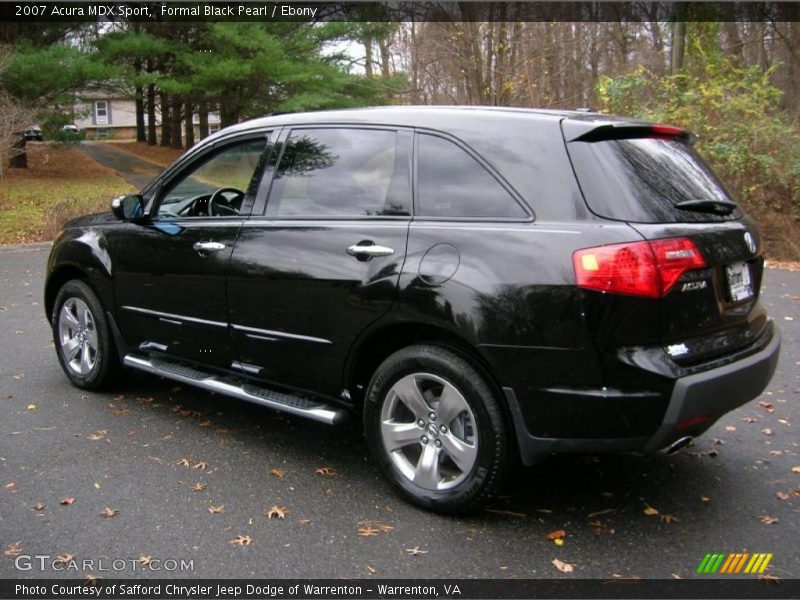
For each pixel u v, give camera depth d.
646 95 13.93
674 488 3.87
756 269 3.71
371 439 3.72
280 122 4.31
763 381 3.46
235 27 24.88
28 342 6.77
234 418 4.87
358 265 3.65
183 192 4.78
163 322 4.64
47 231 14.14
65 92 23.89
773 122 12.03
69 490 3.78
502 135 3.47
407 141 3.74
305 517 3.52
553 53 19.98
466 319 3.26
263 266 4.01
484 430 3.33
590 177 3.21
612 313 3.01
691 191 3.47
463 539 3.33
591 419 3.09
